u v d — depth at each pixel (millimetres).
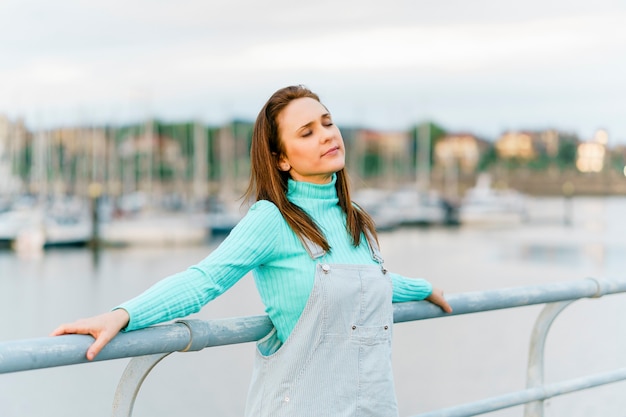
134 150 71562
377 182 105000
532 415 2549
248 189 2148
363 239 2090
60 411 14391
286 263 1954
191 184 86125
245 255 1899
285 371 1910
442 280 33000
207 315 23969
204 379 16438
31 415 14062
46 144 70688
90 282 33594
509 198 72750
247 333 1933
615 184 125812
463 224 70812
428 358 18297
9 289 31500
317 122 2086
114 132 71812
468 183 119125
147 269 37688
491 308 2389
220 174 87062
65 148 72000
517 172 124812
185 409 14328
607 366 15352
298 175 2127
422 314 2250
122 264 39719
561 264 38688
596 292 2596
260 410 1945
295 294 1931
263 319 1981
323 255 1974
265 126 2102
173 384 16047
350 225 2074
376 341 1970
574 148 126312
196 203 58750
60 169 70812
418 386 16031
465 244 50156
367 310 1964
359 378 1932
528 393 2453
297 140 2070
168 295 1767
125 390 1802
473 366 17547
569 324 19141
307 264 1948
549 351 16719
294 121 2072
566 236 57062
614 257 41625
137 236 48125
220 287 1862
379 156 108812
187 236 49500
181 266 38781
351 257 2031
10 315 26109
